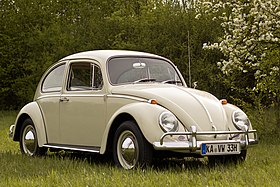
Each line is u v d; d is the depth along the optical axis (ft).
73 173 21.76
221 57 63.46
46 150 29.43
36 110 29.35
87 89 26.22
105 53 26.84
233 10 39.75
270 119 43.98
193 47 65.51
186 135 22.15
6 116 81.30
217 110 23.84
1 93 98.43
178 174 21.24
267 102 45.34
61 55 83.30
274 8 37.35
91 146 25.46
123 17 77.36
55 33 94.38
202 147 22.13
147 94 23.44
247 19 39.11
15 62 96.84
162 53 68.03
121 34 74.13
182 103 23.25
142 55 27.58
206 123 22.90
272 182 19.44
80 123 26.12
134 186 18.58
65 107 27.17
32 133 29.76
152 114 22.03
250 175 20.85
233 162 24.81
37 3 101.35
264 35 37.35
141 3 87.15
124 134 23.11
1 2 99.71
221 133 22.66
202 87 63.05
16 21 97.81
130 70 26.37
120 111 23.22
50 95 28.63
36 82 92.89
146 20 73.77
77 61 27.55
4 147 35.50
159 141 21.57
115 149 23.45
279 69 39.68
